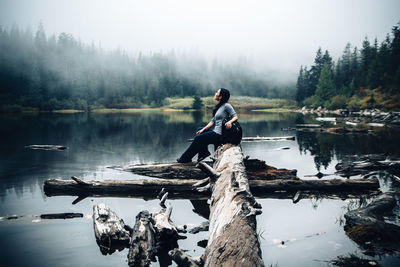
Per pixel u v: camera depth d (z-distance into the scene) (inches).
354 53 3243.1
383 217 149.3
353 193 206.1
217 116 232.4
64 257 108.0
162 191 193.0
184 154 244.8
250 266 89.0
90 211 160.1
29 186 211.6
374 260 107.1
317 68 3398.1
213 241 106.7
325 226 141.9
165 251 115.6
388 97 2108.8
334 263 104.7
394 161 282.5
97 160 314.7
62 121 1012.5
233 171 170.6
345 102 2395.4
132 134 587.2
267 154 366.3
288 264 104.4
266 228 139.3
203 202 183.5
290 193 208.2
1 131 636.7
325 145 445.7
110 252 113.0
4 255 108.5
